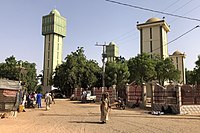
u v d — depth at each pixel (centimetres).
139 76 5403
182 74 9475
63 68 6550
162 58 6309
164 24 7294
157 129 1241
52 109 2708
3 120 1602
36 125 1382
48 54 9556
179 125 1406
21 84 2445
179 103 2223
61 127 1304
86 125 1390
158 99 2494
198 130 1209
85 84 6500
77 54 6706
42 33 9712
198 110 2305
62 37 9981
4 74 6056
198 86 2364
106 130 1201
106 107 1528
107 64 6600
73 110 2583
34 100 2984
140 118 1819
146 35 7544
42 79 9506
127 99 3206
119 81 6069
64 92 6894
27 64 6831
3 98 2036
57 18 9650
